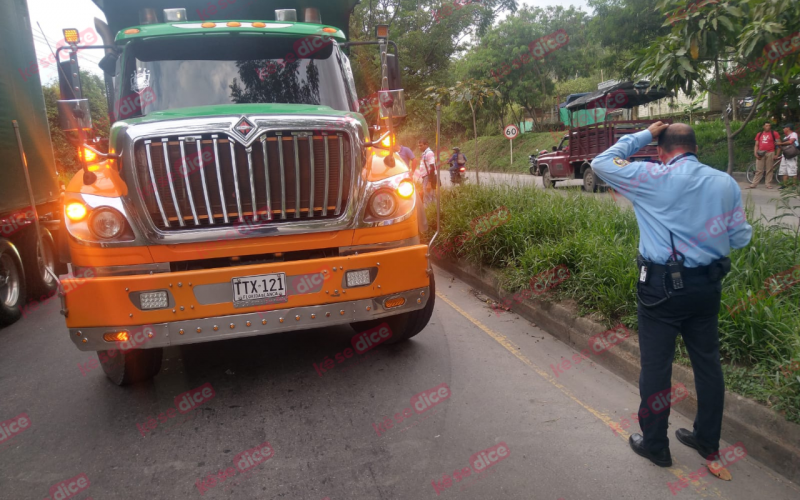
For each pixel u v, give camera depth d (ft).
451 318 18.86
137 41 15.34
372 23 79.46
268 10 18.44
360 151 12.91
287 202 12.64
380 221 13.24
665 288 9.61
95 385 14.51
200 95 15.38
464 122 132.26
